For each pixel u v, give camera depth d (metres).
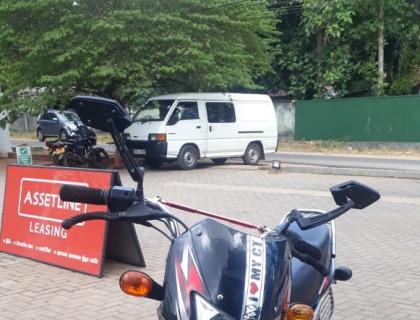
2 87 20.94
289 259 2.58
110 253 6.95
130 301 5.59
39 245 7.02
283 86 32.94
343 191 3.11
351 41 29.44
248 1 20.41
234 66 19.86
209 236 2.48
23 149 16.83
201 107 18.20
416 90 29.78
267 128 19.88
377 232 8.43
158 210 2.87
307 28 28.91
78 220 2.81
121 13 16.89
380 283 6.06
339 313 5.23
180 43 17.83
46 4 16.95
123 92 17.61
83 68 17.31
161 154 17.20
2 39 18.28
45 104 18.23
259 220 9.40
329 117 27.77
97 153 18.44
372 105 26.25
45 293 5.84
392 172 14.88
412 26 26.86
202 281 2.31
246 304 2.27
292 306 2.43
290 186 13.46
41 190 7.07
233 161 20.72
